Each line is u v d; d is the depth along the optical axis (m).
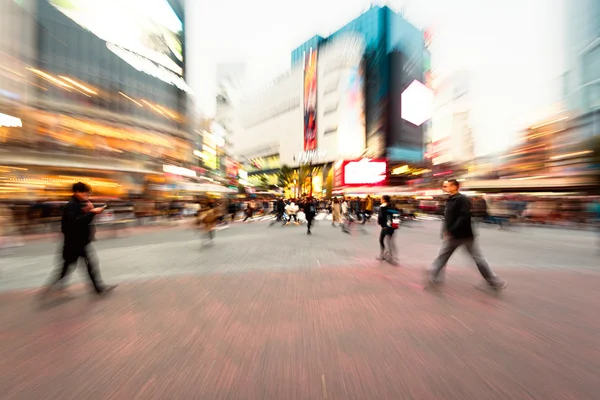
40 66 27.86
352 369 2.50
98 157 26.78
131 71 37.56
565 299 4.33
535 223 18.91
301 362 2.61
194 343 2.97
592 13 38.00
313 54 79.19
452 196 4.91
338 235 12.68
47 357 2.70
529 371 2.46
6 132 20.89
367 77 75.31
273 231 14.41
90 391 2.20
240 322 3.50
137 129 34.19
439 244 10.12
